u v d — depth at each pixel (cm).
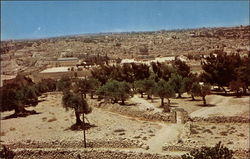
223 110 7894
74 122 7912
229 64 10212
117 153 5441
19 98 9575
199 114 7656
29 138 6675
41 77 18600
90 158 5584
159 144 5700
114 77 12344
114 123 7531
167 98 9006
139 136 6200
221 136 6066
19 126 7988
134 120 7788
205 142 5600
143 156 5253
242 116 7225
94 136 6400
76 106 7356
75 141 6006
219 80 10269
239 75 10006
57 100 11556
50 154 5791
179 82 10038
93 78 11950
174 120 7238
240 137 5947
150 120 7662
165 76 11825
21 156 5881
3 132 7431
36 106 10625
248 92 10144
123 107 8756
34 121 8419
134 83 11225
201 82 11094
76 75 17412
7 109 9481
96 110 9319
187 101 9388
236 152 5053
